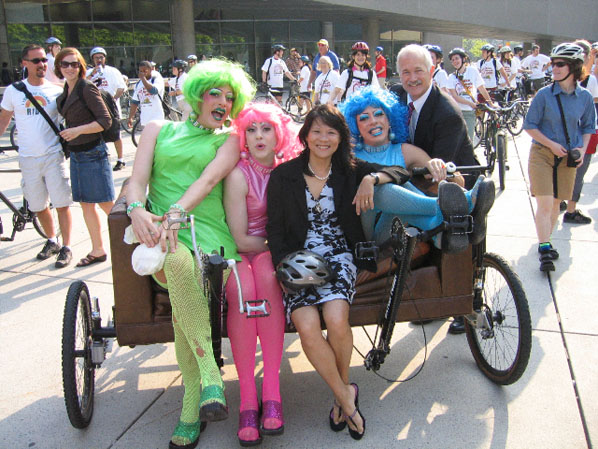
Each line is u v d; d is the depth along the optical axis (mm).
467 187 3297
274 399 2523
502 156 3787
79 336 2850
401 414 2789
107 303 4129
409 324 3762
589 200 6477
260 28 24609
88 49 22031
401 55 3252
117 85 8602
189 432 2562
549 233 4523
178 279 2408
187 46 22312
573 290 4121
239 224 2814
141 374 3246
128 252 2578
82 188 4738
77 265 4863
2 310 4047
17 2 20734
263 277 2680
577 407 2789
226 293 2643
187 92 2781
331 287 2588
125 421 2803
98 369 3299
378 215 2984
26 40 21125
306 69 14781
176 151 2770
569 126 4414
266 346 2604
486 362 3074
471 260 2830
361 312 2809
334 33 26297
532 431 2625
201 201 2719
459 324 3568
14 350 3488
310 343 2482
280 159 2934
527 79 17500
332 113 2668
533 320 3691
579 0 27781
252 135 2768
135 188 2643
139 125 10789
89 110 4613
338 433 2664
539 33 27562
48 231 5137
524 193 6754
